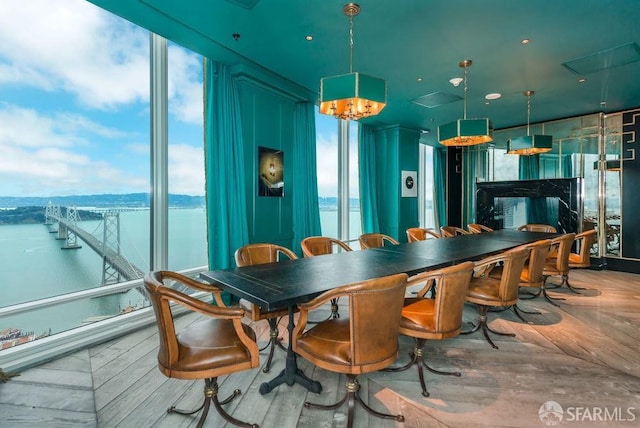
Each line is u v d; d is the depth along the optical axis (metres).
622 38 3.37
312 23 3.10
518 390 2.22
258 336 3.13
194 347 1.70
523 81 4.50
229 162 3.90
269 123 4.48
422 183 8.90
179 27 3.16
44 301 2.77
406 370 2.50
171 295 1.55
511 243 3.89
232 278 2.18
